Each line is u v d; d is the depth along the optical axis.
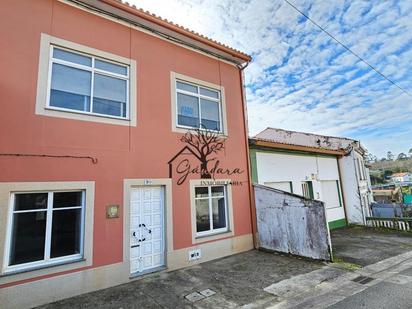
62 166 5.49
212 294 5.16
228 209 8.41
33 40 5.56
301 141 17.48
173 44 7.96
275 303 4.72
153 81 7.29
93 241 5.61
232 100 9.38
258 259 7.54
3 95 5.07
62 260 5.32
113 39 6.75
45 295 4.91
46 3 5.86
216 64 9.09
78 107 6.04
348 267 6.57
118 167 6.25
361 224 13.18
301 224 7.70
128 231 6.13
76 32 6.17
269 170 10.47
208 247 7.56
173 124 7.48
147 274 6.29
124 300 4.99
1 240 4.70
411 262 7.03
